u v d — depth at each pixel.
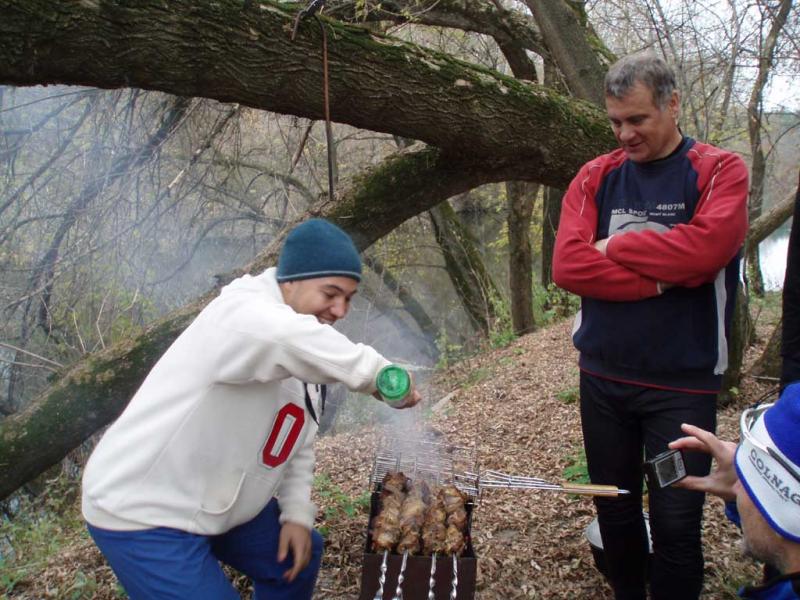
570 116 4.63
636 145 2.66
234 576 3.49
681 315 2.62
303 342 2.05
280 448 2.37
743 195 2.57
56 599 3.70
